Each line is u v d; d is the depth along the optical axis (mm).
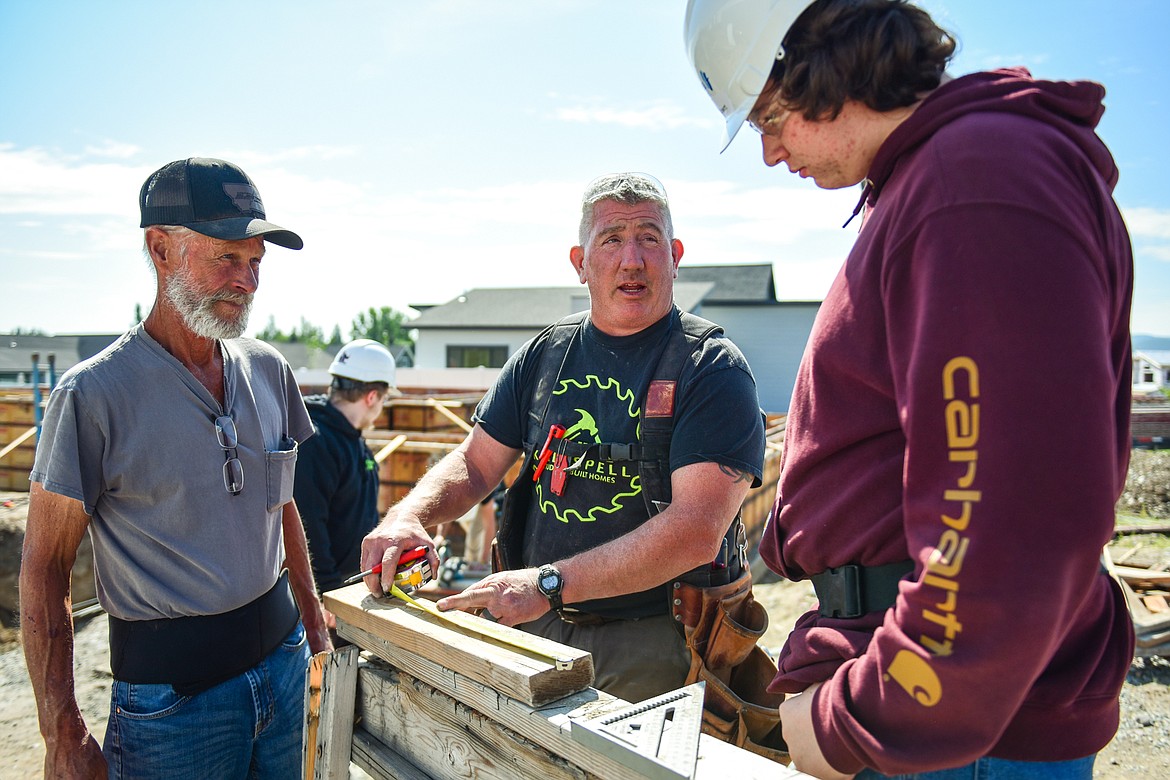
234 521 2135
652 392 2082
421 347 30719
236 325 2080
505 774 1296
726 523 1936
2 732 3865
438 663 1436
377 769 1635
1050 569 808
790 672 1227
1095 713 1056
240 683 2141
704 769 993
